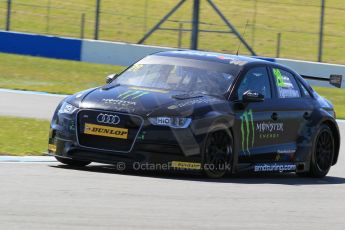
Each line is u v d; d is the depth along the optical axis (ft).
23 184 82.48
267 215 76.18
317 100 118.83
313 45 359.25
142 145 93.71
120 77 107.55
